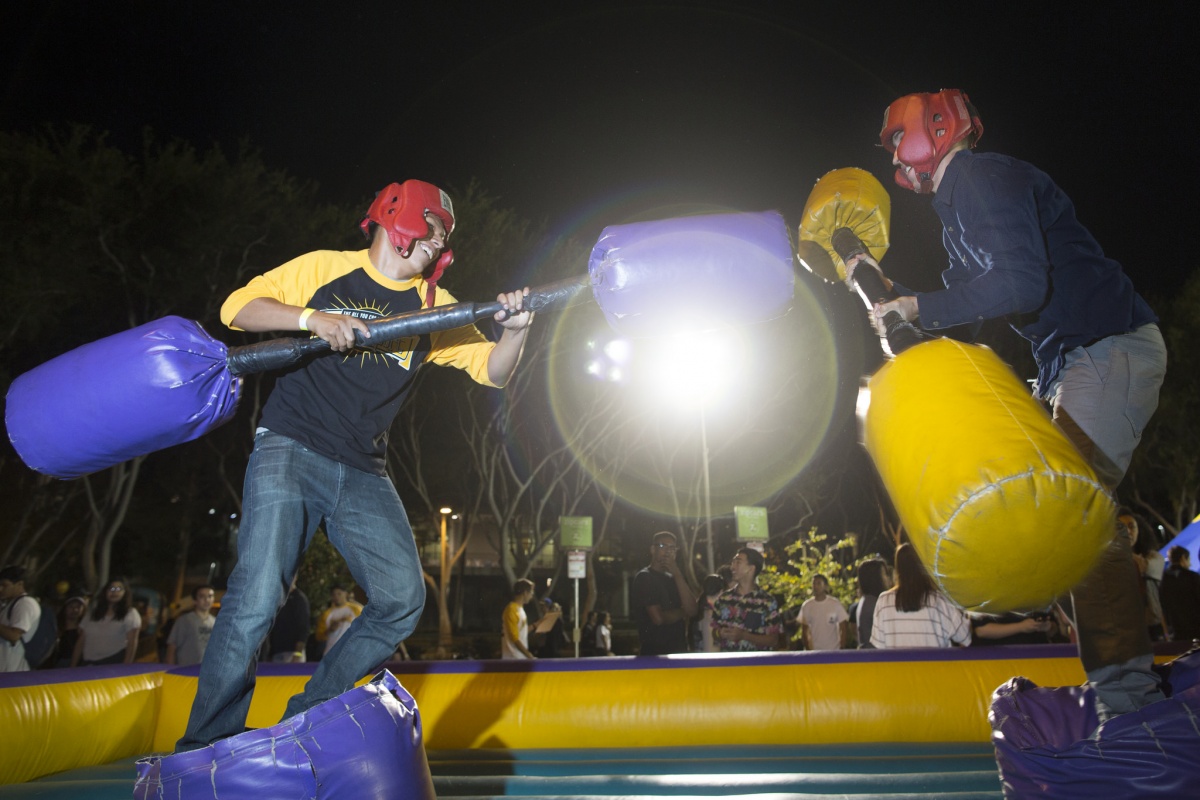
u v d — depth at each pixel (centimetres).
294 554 253
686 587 658
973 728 411
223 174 1842
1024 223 242
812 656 446
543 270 2128
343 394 268
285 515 250
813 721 416
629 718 420
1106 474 246
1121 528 238
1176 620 642
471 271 2028
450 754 406
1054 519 192
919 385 223
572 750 413
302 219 1927
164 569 2923
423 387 2252
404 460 2430
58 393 254
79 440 254
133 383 249
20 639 712
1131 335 251
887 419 226
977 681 420
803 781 330
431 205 279
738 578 646
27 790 340
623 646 2581
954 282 258
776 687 423
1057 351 256
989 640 592
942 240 282
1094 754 220
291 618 797
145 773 231
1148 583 740
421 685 436
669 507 2686
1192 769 210
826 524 3002
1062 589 206
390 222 276
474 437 2291
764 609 637
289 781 228
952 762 364
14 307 1733
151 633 1033
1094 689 236
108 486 2070
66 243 1756
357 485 267
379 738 237
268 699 429
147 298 1848
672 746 415
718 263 258
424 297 292
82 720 401
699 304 263
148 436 255
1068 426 248
